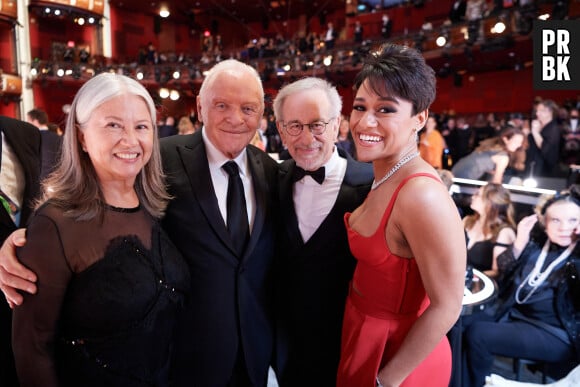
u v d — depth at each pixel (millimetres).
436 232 1097
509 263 2816
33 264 1051
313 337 1692
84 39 17562
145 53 17688
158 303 1215
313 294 1663
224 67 1568
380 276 1271
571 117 5590
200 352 1562
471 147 7926
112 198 1202
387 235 1216
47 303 1071
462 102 13617
